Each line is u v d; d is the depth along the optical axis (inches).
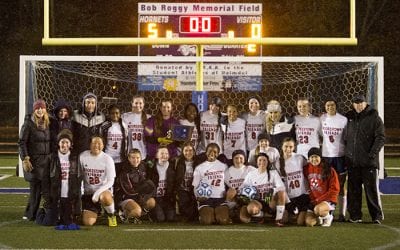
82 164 406.0
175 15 698.8
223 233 382.9
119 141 434.3
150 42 500.1
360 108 414.9
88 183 407.8
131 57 553.3
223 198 422.3
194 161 427.5
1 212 463.8
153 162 429.7
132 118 453.4
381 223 421.4
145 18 701.3
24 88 610.9
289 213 418.6
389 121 1074.7
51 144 422.0
